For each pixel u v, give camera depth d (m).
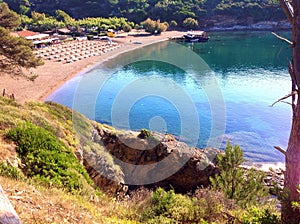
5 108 10.71
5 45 21.61
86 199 6.36
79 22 79.25
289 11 3.33
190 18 87.75
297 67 3.23
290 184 3.44
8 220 3.04
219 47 66.50
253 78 41.66
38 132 8.14
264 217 3.97
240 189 8.26
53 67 39.09
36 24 76.25
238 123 25.88
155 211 6.50
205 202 6.47
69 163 7.64
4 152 6.95
